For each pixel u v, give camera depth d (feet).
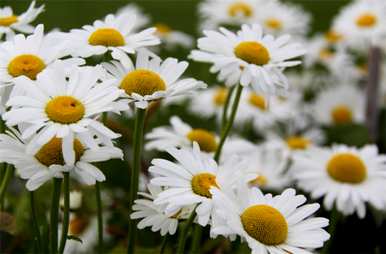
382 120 3.38
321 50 3.79
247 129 3.06
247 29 2.42
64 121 2.07
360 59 4.37
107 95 2.09
